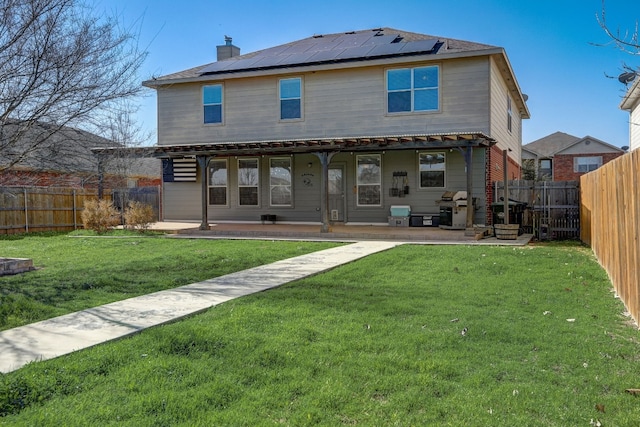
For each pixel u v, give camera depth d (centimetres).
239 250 1095
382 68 1570
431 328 477
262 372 370
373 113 1587
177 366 378
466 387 344
